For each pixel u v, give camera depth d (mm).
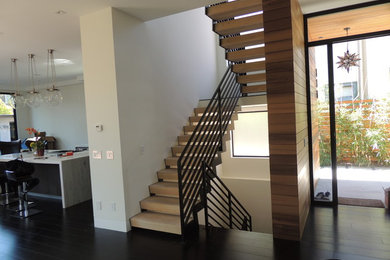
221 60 6812
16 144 7246
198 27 5875
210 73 6406
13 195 5484
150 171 4102
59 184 5203
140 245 3166
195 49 5703
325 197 4168
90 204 4934
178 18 5074
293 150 2951
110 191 3664
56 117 9625
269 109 3035
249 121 6445
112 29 3439
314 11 3969
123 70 3607
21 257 2975
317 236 3113
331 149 4145
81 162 5098
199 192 3564
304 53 4043
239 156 6570
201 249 2979
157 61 4375
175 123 4859
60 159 4859
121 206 3592
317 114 4215
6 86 9070
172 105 4777
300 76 3475
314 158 4219
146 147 4031
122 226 3598
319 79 4176
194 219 3477
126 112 3641
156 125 4297
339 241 2977
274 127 3029
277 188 3078
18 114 9750
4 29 3871
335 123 4164
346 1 3641
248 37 4152
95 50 3588
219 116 4223
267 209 6129
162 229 3439
